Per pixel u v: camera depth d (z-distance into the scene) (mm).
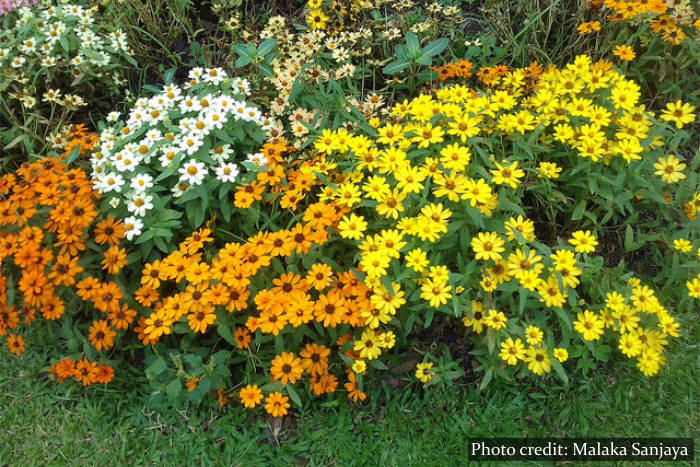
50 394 814
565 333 785
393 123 957
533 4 1128
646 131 861
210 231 803
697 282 804
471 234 831
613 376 822
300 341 781
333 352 813
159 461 757
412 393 820
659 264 905
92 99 1082
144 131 895
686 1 979
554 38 1134
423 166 804
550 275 765
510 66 1116
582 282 864
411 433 779
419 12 1159
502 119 873
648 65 1043
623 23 1031
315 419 786
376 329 797
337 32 1114
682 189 892
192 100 902
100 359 798
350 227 768
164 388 752
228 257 772
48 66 1020
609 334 797
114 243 806
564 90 913
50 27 1032
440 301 757
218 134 875
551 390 804
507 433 775
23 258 765
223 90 956
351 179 862
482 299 786
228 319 793
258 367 817
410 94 1078
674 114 897
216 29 1189
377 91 1074
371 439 771
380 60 1131
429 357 808
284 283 762
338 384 810
